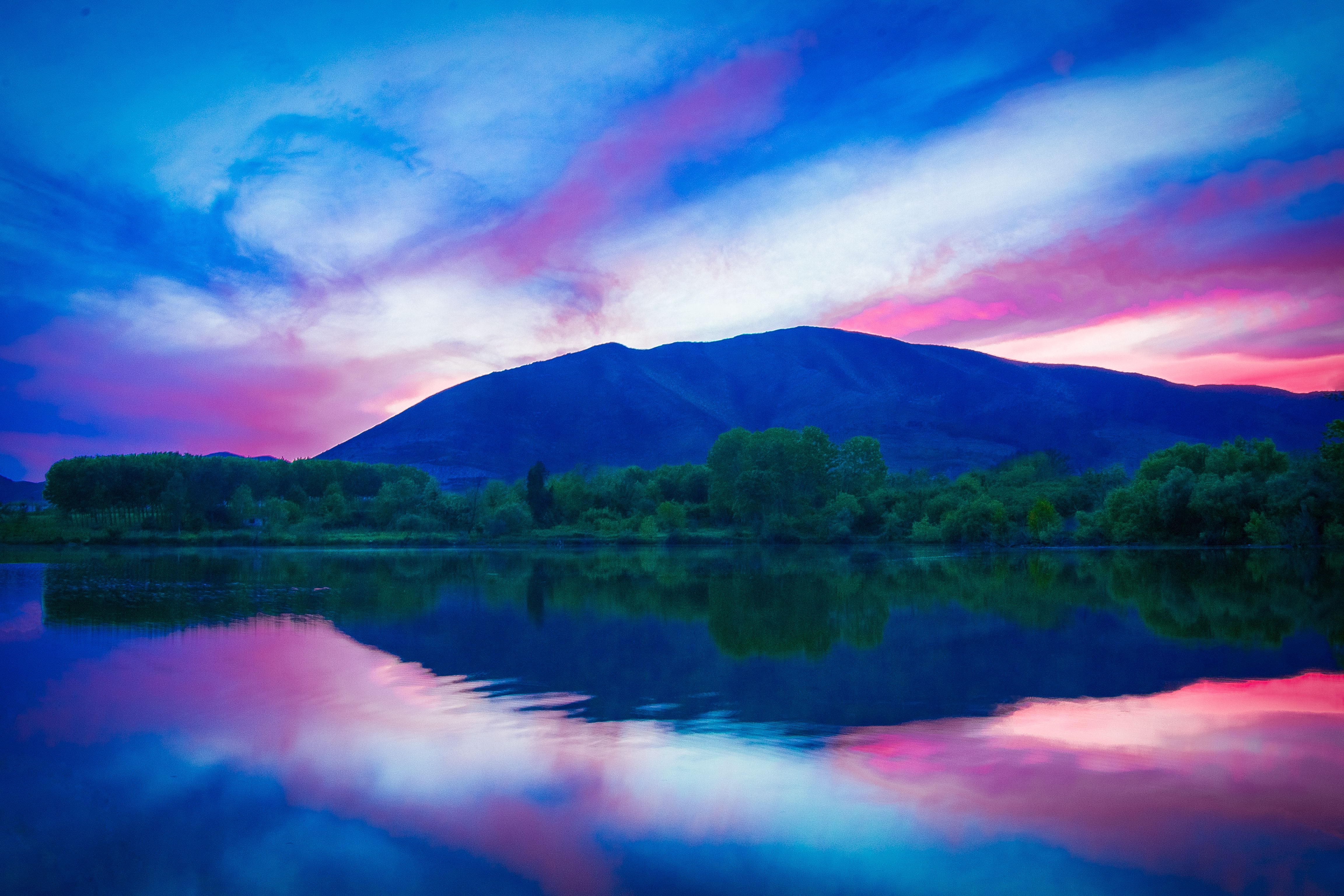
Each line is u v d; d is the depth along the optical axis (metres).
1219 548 86.94
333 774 15.00
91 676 24.23
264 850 11.84
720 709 19.53
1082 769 14.87
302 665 25.80
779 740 16.89
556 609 40.44
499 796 13.82
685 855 11.45
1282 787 13.89
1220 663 25.09
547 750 16.25
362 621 36.41
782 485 126.12
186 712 19.61
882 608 39.66
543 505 143.88
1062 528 100.94
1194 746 16.34
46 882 10.95
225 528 149.12
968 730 17.53
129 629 34.44
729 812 12.99
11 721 18.88
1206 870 10.91
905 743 16.48
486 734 17.48
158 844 12.12
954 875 10.83
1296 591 45.03
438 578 62.50
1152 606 39.41
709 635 31.30
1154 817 12.62
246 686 22.59
